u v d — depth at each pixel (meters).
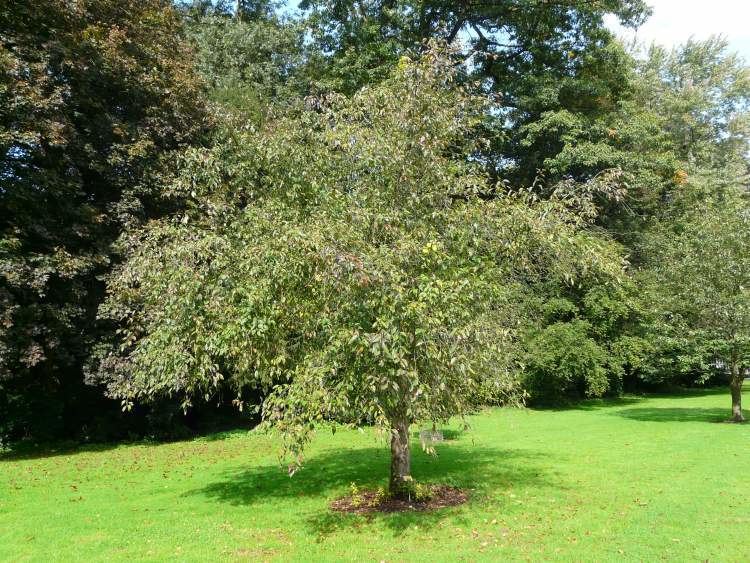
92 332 15.34
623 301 22.47
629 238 26.28
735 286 16.81
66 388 17.23
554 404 25.11
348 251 6.44
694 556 6.23
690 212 27.25
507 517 7.77
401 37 24.06
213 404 20.83
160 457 14.08
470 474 10.60
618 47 25.55
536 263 8.47
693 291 17.20
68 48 15.17
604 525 7.35
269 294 7.32
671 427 16.45
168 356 7.81
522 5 23.67
